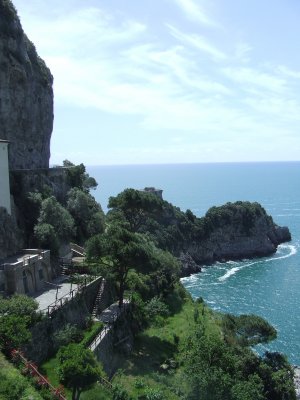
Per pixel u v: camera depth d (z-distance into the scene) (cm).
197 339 6347
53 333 5316
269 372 6769
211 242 18188
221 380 5150
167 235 16088
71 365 4209
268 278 14925
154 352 6600
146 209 9800
